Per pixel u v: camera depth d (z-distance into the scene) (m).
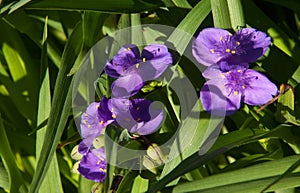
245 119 0.52
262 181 0.46
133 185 0.50
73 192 0.55
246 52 0.49
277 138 0.51
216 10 0.49
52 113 0.48
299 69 0.51
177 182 0.49
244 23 0.50
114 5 0.51
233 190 0.46
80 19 0.55
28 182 0.55
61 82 0.49
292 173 0.46
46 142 0.47
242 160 0.50
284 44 0.52
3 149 0.52
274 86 0.48
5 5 0.51
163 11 0.53
